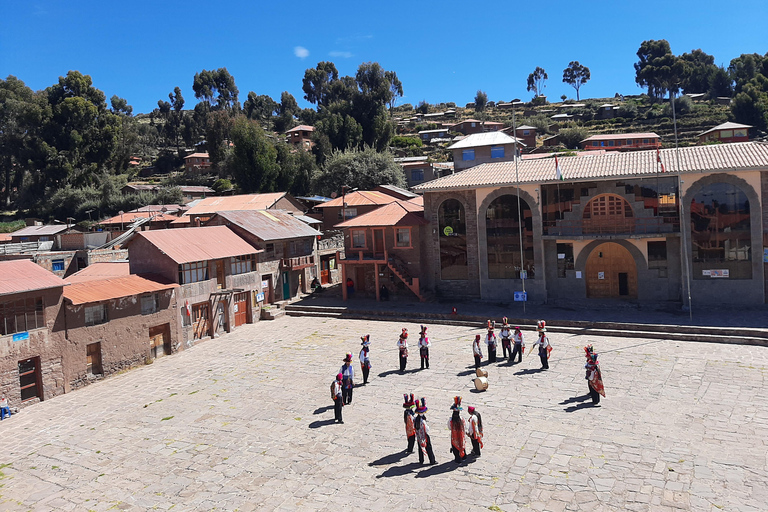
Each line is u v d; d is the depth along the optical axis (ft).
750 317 94.53
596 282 117.80
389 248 133.08
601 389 61.57
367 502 44.27
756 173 99.81
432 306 120.88
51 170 312.71
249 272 124.16
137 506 46.42
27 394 77.15
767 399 61.16
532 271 118.32
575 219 114.62
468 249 125.70
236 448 57.26
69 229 236.22
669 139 338.95
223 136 380.58
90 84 355.77
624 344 87.71
